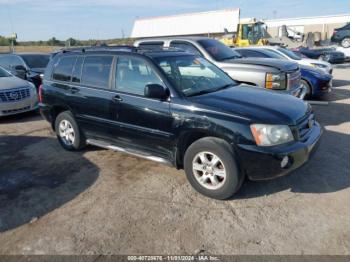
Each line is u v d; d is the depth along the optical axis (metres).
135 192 4.07
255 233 3.17
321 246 2.95
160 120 4.07
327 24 40.84
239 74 6.89
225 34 25.50
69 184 4.36
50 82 5.65
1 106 7.82
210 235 3.17
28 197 4.04
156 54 4.52
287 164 3.51
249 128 3.48
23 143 6.19
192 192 4.02
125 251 2.98
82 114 5.11
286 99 4.18
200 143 3.77
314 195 3.83
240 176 3.62
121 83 4.58
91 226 3.38
